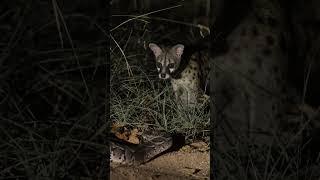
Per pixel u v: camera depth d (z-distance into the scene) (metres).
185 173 1.04
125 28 1.65
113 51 1.50
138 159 1.08
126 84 1.41
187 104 1.40
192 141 1.21
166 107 1.39
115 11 1.72
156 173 1.03
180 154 1.13
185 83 1.54
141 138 1.20
